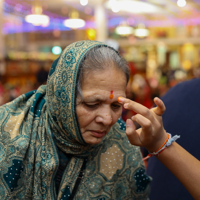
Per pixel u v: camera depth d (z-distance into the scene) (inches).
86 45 31.1
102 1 304.5
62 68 31.4
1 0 290.4
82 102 30.2
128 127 28.4
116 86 29.9
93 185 34.1
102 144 36.0
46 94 34.2
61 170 33.7
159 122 29.2
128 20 412.5
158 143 29.2
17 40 439.5
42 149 32.4
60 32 443.5
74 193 33.2
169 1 323.0
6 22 382.9
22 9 319.3
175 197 43.2
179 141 44.7
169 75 247.6
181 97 48.1
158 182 45.3
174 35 464.1
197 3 330.3
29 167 32.0
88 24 401.4
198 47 463.5
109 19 399.9
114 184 35.5
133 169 36.5
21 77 250.1
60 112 32.0
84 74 29.5
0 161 31.9
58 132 33.6
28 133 32.9
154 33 470.9
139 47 461.4
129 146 37.2
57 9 335.9
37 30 421.7
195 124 44.4
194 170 29.0
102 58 29.6
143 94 146.5
